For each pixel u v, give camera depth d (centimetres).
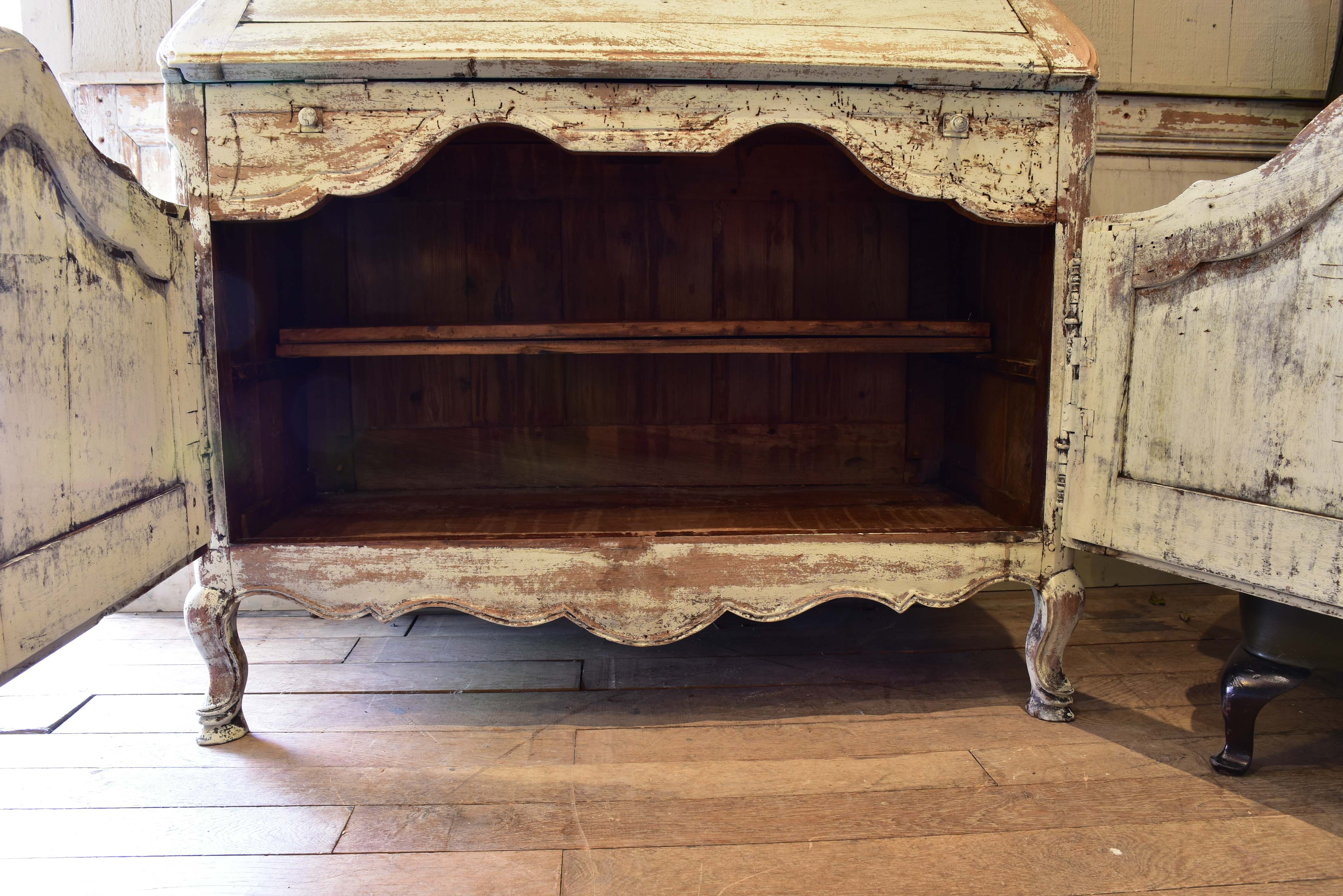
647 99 149
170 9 205
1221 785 143
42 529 104
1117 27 220
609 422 229
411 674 189
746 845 127
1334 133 113
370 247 217
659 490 225
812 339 190
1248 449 129
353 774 147
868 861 124
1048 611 163
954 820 134
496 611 158
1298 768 149
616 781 145
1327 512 118
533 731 163
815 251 225
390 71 145
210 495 153
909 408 231
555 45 145
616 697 178
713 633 214
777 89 150
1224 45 224
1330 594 118
